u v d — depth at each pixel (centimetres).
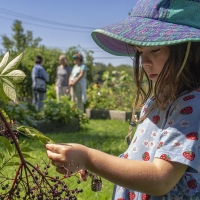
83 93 934
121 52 214
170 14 156
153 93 174
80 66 928
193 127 142
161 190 137
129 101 1120
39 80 979
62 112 736
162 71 154
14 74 119
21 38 5019
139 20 161
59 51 1952
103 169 139
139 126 174
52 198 123
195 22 156
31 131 135
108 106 1125
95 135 666
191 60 156
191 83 154
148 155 161
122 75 1248
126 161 140
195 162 137
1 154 144
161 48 153
